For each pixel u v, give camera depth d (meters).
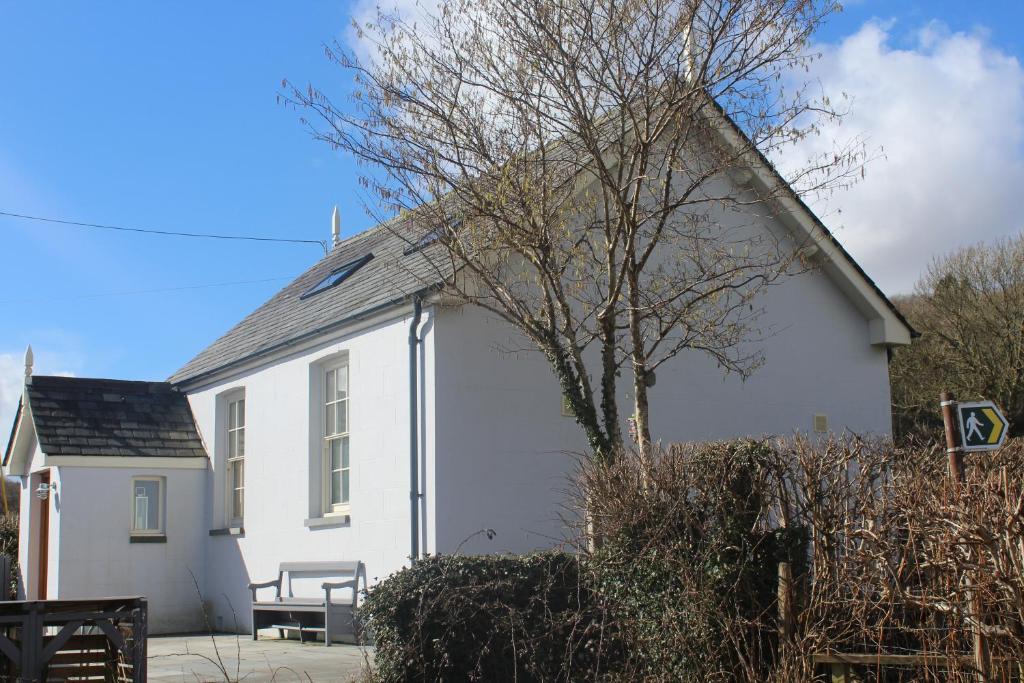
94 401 18.77
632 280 11.27
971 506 6.21
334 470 15.38
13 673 8.88
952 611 6.24
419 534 12.94
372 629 8.95
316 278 19.69
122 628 9.40
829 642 6.75
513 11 10.98
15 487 37.62
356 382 14.55
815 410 16.17
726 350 14.66
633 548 8.11
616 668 8.28
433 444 12.85
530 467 13.47
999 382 27.23
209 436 18.77
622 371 14.19
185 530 18.36
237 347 18.64
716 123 12.27
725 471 7.70
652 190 12.12
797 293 16.31
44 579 18.55
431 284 12.72
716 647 7.42
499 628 8.64
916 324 28.91
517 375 13.58
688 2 10.80
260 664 11.83
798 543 7.54
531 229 11.02
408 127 11.30
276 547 16.30
